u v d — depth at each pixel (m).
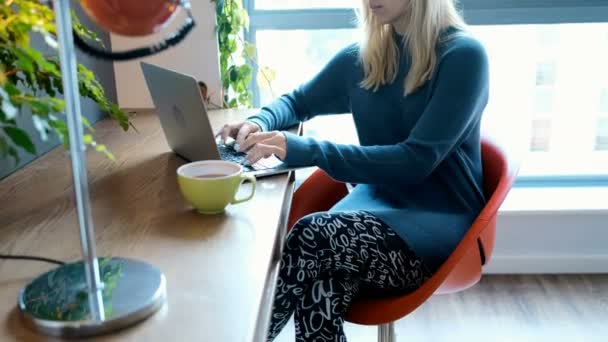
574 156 2.66
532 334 2.10
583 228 2.47
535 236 2.49
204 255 0.95
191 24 0.75
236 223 1.08
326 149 1.42
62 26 0.69
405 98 1.59
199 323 0.76
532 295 2.35
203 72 2.17
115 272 0.85
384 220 1.48
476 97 1.48
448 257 1.41
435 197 1.59
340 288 1.41
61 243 1.00
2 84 0.77
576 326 2.14
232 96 2.29
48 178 1.36
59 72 0.96
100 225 1.07
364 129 1.72
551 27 2.47
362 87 1.69
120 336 0.73
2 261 0.93
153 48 0.74
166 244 0.99
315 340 1.40
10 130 0.82
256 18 2.46
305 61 2.55
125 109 2.08
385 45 1.62
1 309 0.79
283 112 1.72
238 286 0.85
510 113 2.61
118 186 1.28
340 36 2.50
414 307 1.34
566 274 2.50
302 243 1.41
